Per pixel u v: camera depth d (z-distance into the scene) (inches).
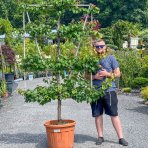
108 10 1867.6
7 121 312.2
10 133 268.4
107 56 230.2
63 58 220.7
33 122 305.1
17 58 676.7
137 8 1877.5
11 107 387.2
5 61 607.5
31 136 257.9
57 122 227.6
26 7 228.5
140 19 1878.7
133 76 521.3
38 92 220.7
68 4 223.5
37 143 239.5
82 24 226.2
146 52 612.7
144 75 521.7
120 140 230.1
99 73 225.9
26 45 604.7
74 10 224.1
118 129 230.1
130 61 521.7
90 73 228.2
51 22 226.4
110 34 863.1
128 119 308.3
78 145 229.8
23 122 306.0
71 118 317.1
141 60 532.1
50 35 224.4
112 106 226.8
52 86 222.1
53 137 216.2
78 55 233.5
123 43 912.9
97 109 231.0
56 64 219.0
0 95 438.9
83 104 394.0
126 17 1856.5
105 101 227.6
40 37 232.5
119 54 534.0
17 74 685.3
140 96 444.1
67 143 217.5
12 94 486.9
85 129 273.0
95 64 220.4
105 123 291.1
